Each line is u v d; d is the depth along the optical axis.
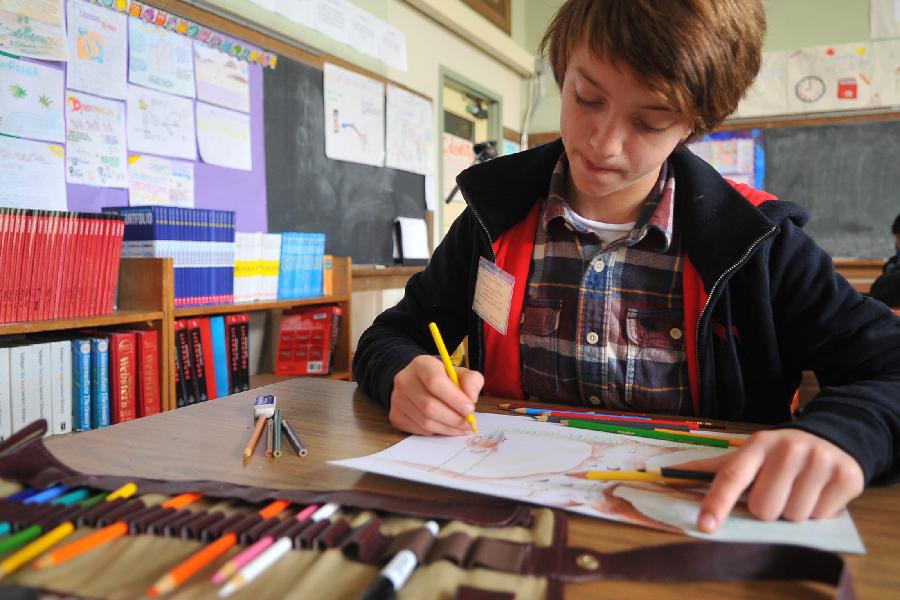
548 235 0.92
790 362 0.82
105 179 1.98
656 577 0.37
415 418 0.66
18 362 1.47
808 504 0.45
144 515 0.43
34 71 1.78
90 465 0.57
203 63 2.31
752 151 4.62
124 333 1.69
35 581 0.35
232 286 2.13
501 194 0.93
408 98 3.61
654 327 0.85
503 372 0.94
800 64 4.52
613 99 0.62
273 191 2.67
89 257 1.60
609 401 0.87
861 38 4.41
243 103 2.49
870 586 0.36
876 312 0.75
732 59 0.62
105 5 1.96
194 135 2.29
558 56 0.71
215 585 0.35
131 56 2.05
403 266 3.48
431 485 0.53
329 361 2.51
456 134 4.54
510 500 0.49
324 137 2.97
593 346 0.86
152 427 0.71
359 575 0.37
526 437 0.65
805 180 4.53
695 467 0.51
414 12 3.69
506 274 0.92
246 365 2.17
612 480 0.52
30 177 1.78
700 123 0.66
